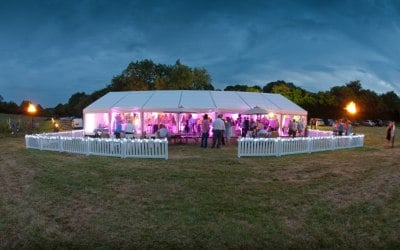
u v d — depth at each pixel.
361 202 8.66
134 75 78.94
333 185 10.45
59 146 18.91
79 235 6.52
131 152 16.02
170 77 72.75
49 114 125.19
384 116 95.75
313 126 59.50
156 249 5.98
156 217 7.45
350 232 6.73
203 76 74.00
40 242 6.21
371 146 24.09
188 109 25.09
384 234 6.64
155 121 27.58
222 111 26.53
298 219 7.40
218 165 13.89
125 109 27.25
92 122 29.64
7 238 6.39
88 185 10.25
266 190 9.73
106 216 7.52
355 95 91.44
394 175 12.12
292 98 74.88
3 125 36.06
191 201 8.61
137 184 10.38
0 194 9.36
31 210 7.92
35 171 12.69
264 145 16.88
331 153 19.03
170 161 14.91
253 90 72.12
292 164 14.42
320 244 6.20
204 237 6.45
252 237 6.45
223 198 8.88
